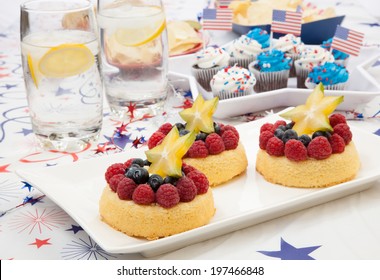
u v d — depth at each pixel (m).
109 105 0.77
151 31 0.73
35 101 0.67
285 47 0.89
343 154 0.61
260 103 0.75
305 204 0.57
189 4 1.18
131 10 0.74
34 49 0.65
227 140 0.62
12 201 0.60
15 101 0.81
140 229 0.53
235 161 0.62
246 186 0.61
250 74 0.81
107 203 0.55
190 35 0.94
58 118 0.67
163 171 0.54
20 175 0.61
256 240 0.54
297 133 0.62
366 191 0.60
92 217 0.56
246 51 0.89
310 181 0.60
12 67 0.91
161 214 0.53
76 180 0.62
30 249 0.54
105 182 0.61
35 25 0.65
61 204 0.57
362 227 0.55
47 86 0.66
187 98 0.81
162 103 0.77
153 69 0.75
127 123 0.75
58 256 0.53
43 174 0.61
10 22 1.07
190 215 0.54
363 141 0.66
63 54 0.65
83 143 0.69
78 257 0.53
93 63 0.67
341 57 0.87
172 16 1.10
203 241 0.54
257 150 0.67
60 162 0.67
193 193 0.54
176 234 0.52
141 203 0.53
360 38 0.79
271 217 0.56
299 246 0.53
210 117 0.62
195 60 0.87
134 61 0.74
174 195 0.53
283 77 0.83
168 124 0.63
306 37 0.94
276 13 0.87
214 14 0.86
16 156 0.68
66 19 0.66
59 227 0.56
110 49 0.74
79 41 0.66
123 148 0.69
